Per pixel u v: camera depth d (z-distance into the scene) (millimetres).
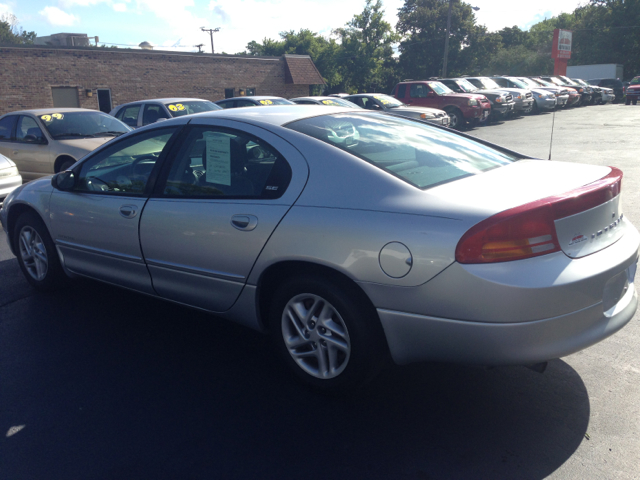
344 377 2730
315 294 2734
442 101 19922
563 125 19578
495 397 2824
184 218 3162
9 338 3693
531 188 2455
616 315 2496
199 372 3193
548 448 2396
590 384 2916
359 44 63219
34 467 2385
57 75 24125
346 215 2541
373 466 2326
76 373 3203
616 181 2596
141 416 2750
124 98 26281
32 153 9211
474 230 2223
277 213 2764
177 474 2314
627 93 32656
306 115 3252
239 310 3100
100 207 3680
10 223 4660
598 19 65375
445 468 2297
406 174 2652
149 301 4355
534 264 2211
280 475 2291
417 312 2389
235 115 3248
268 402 2855
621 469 2248
